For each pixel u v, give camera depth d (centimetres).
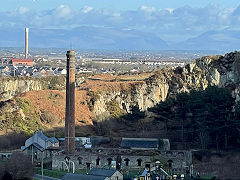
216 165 16262
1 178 18862
